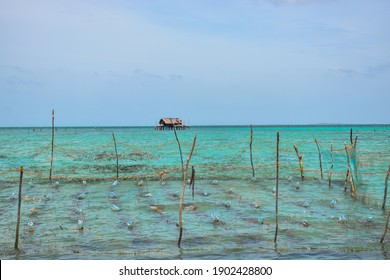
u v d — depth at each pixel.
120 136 87.62
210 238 13.52
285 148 48.78
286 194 21.05
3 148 49.22
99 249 12.41
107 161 36.16
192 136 87.00
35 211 17.30
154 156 40.25
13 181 25.30
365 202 18.95
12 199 19.89
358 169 22.44
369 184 22.39
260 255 11.85
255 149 47.72
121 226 15.01
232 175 27.77
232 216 16.42
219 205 18.38
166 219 15.98
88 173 28.91
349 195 20.80
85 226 15.02
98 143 59.50
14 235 13.85
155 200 19.47
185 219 15.97
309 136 82.94
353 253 12.03
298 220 15.80
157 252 12.13
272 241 13.19
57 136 88.19
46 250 12.30
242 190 22.09
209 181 25.17
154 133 109.81
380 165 26.97
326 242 13.06
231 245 12.77
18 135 95.81
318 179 25.91
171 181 25.27
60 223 15.44
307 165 32.22
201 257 11.73
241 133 108.00
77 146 53.50
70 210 17.58
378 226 14.95
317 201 19.31
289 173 28.44
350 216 16.42
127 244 12.91
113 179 26.02
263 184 24.06
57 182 24.33
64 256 11.80
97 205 18.53
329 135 88.50
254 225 15.09
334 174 27.50
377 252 12.11
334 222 15.49
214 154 42.06
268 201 19.30
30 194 21.20
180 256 11.80
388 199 19.22
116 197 20.31
